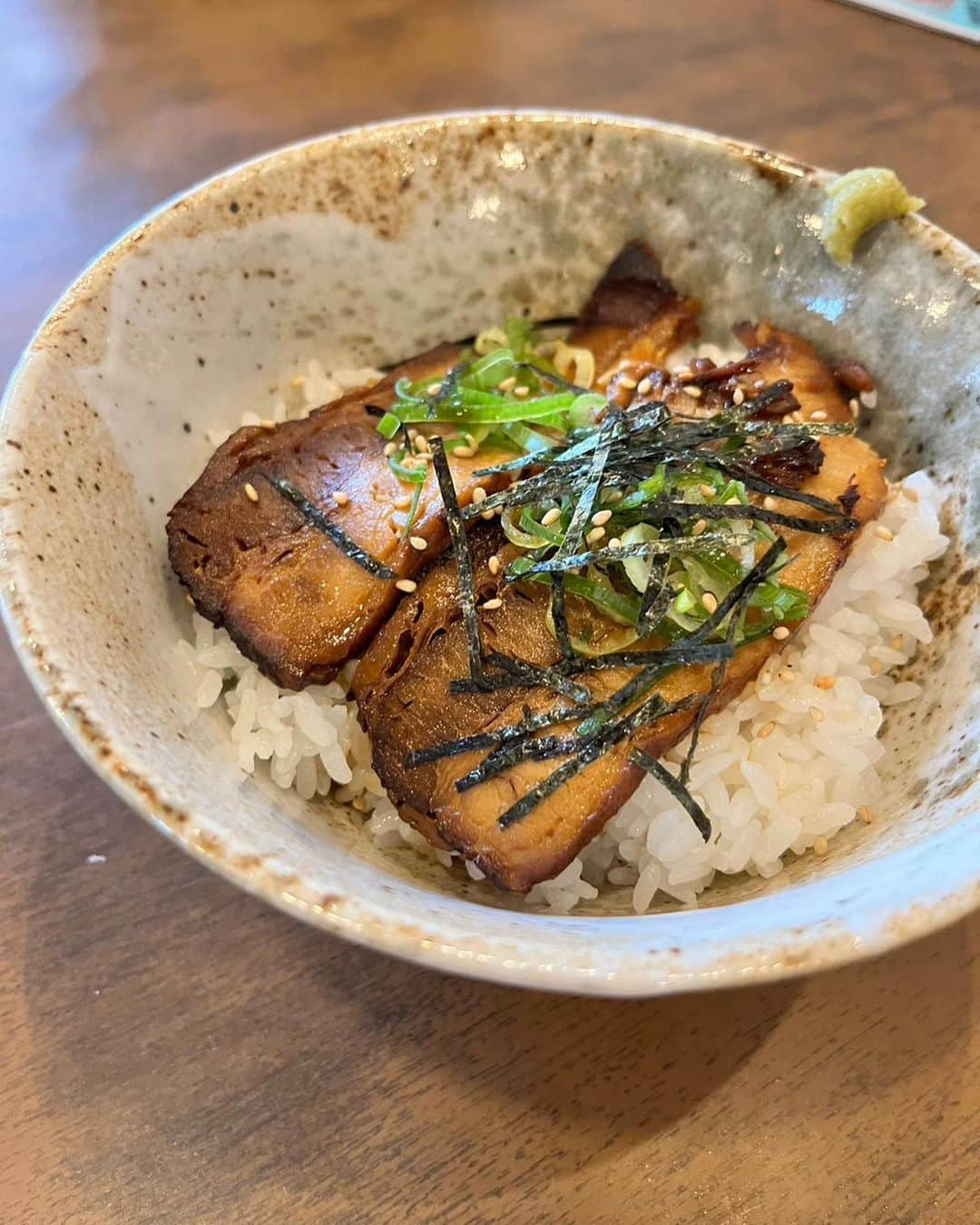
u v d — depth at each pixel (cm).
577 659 14
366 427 17
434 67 30
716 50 30
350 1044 13
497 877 13
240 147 27
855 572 16
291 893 10
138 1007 14
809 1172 12
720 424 16
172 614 16
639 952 9
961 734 13
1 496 13
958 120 27
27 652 11
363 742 16
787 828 14
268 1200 12
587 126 19
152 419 16
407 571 15
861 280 17
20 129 28
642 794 14
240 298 18
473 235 19
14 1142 13
